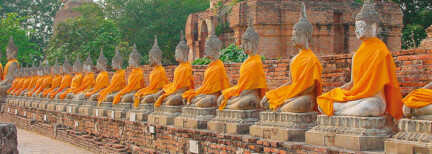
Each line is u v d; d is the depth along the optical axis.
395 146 7.21
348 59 10.40
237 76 14.35
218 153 10.98
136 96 15.64
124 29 46.81
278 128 9.38
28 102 27.50
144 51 45.72
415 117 7.20
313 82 9.24
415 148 6.92
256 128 10.01
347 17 27.88
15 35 46.72
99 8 50.41
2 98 32.38
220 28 30.88
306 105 9.20
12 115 29.75
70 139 20.05
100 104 18.33
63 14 59.38
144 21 45.84
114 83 18.02
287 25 27.11
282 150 9.06
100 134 17.88
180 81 13.81
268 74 12.94
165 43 45.97
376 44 7.93
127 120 15.84
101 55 19.86
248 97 10.77
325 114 8.43
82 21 40.59
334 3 28.09
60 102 23.05
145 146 14.56
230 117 10.97
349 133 7.91
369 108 7.72
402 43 33.09
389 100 7.98
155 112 14.41
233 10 28.34
